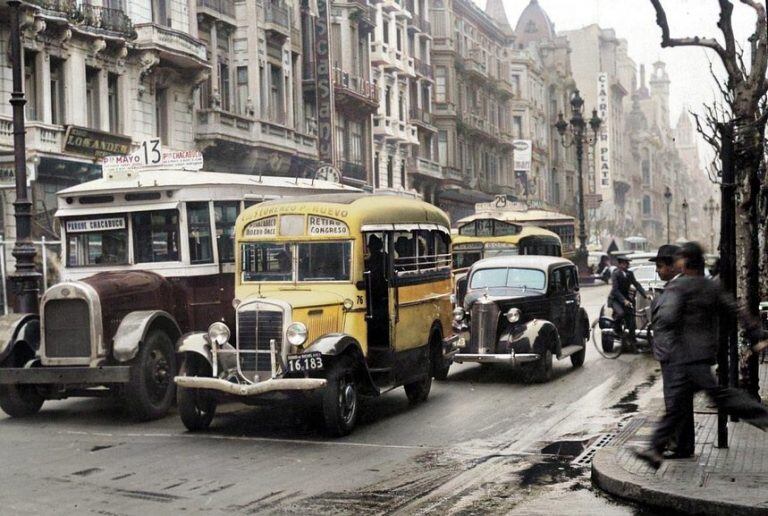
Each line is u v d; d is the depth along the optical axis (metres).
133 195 14.05
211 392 11.56
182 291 13.81
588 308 33.34
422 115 62.47
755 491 7.61
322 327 11.80
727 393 8.08
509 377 16.83
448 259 15.27
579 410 13.13
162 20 34.53
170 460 9.94
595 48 128.88
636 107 156.75
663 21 11.38
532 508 7.86
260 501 8.15
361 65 51.88
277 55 41.62
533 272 17.33
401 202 13.74
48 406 14.29
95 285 12.57
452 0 69.00
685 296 8.21
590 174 111.19
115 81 32.28
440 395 14.82
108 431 11.91
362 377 11.81
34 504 8.08
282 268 12.51
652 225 154.62
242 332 11.46
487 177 77.38
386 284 12.77
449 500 8.16
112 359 12.55
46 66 28.61
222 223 14.47
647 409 12.37
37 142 27.31
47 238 27.84
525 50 89.06
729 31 11.51
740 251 11.67
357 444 10.81
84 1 30.98
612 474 8.30
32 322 13.05
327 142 45.06
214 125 36.28
